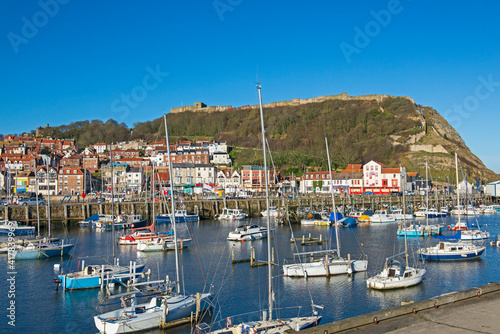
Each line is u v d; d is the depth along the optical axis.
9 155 155.50
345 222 82.94
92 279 36.66
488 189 159.75
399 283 36.00
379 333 16.50
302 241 60.34
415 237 65.69
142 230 77.50
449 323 17.41
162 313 26.88
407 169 177.38
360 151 194.88
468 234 62.56
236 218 96.69
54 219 87.06
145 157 177.25
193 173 150.25
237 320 29.20
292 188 140.88
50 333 27.73
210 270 44.03
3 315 30.77
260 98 27.45
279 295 34.91
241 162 172.00
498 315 18.27
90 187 132.75
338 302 32.94
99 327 25.84
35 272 43.56
